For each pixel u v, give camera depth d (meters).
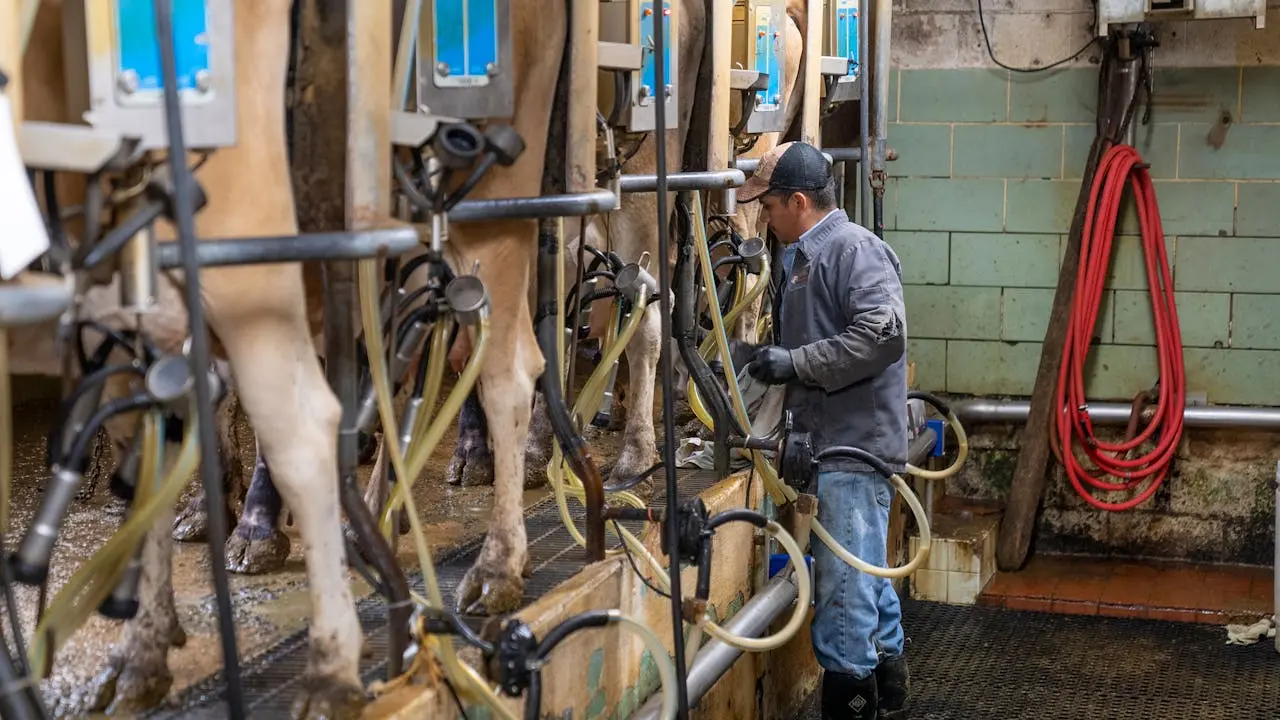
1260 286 6.12
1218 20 6.03
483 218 2.80
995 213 6.40
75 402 1.97
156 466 2.10
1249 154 6.07
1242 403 6.18
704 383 4.14
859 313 3.74
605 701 3.14
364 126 2.29
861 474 3.86
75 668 2.64
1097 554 6.42
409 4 2.59
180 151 1.66
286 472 2.23
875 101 5.83
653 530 3.65
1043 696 4.78
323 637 2.28
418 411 2.77
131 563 2.28
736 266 4.68
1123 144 6.12
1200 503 6.26
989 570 6.08
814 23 5.00
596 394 3.53
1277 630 5.19
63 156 1.75
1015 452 6.48
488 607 3.01
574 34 3.01
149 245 1.91
